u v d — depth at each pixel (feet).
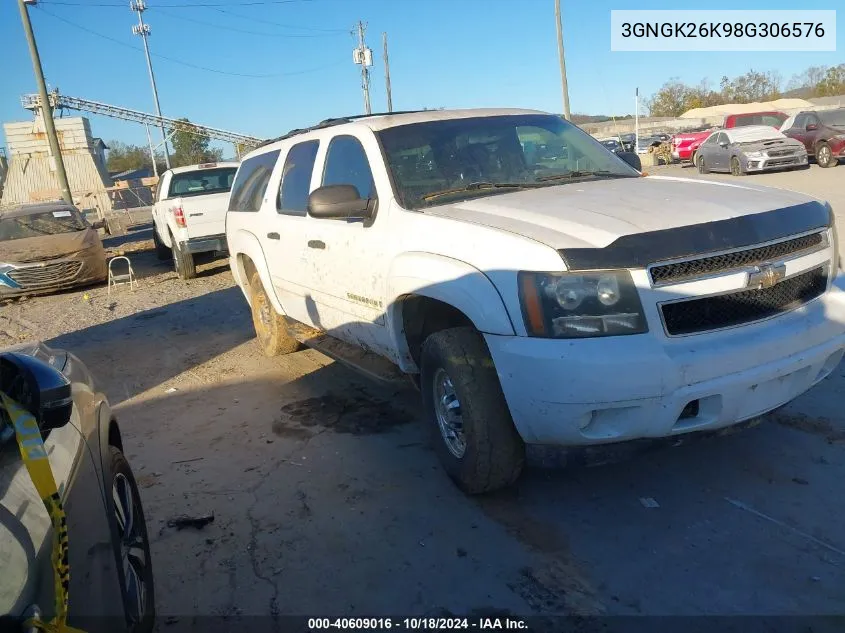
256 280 22.95
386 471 14.39
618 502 12.50
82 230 45.19
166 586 11.18
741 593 9.94
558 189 13.91
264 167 21.50
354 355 17.17
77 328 31.99
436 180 14.58
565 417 10.66
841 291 12.36
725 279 10.84
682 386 10.48
